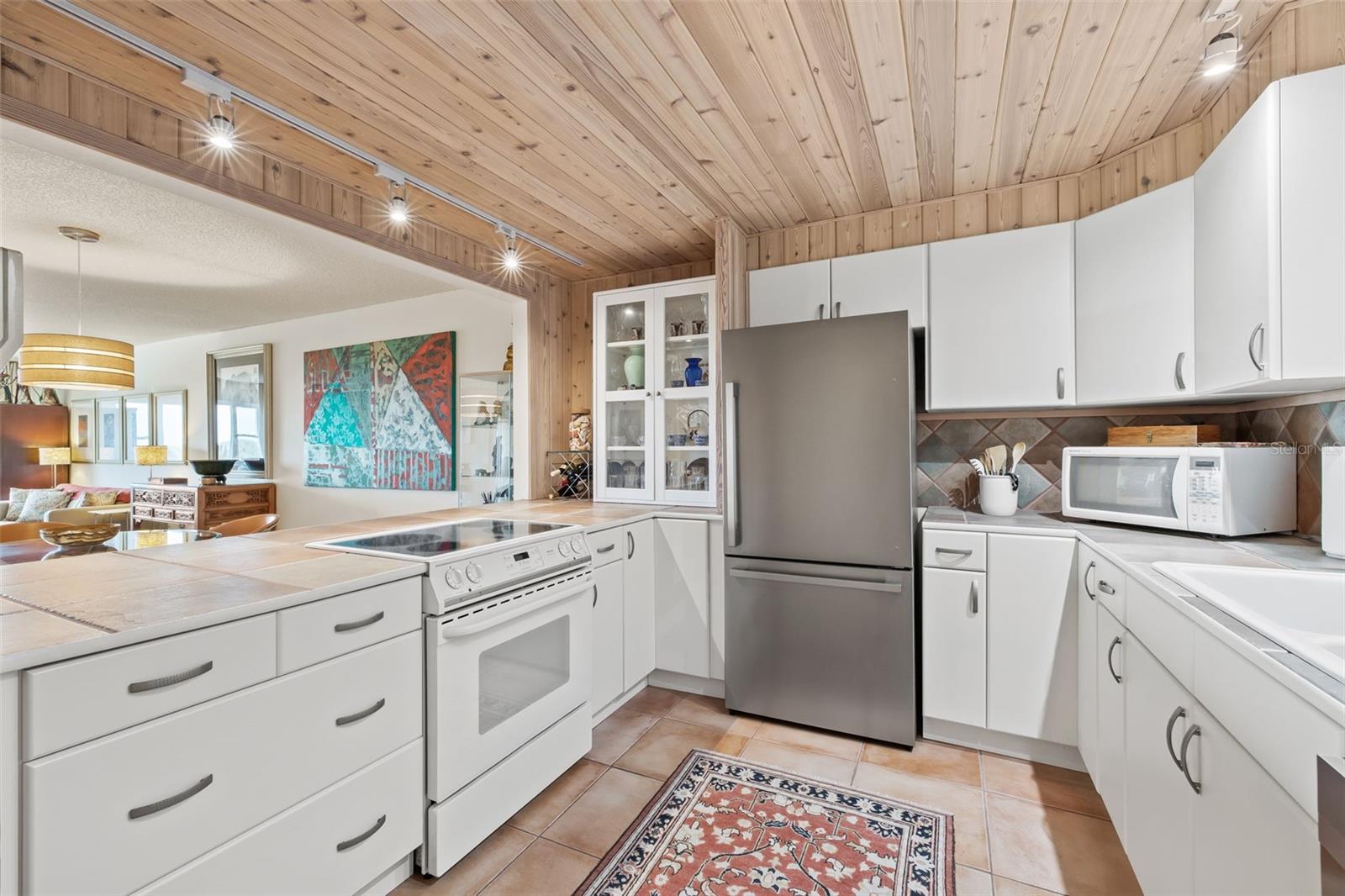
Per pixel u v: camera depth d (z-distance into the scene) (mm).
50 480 7566
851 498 2398
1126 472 2186
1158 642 1340
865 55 1730
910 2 1516
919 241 2785
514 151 2260
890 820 1897
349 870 1447
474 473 4348
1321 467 1770
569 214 2865
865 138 2207
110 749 1031
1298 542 1875
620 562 2676
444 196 2582
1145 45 1696
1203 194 1889
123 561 1687
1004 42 1678
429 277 3016
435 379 4703
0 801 910
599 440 3395
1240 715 956
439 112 1979
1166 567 1467
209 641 1176
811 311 2836
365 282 4324
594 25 1582
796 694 2510
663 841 1808
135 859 1063
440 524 2467
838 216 2936
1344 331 1365
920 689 2484
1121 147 2297
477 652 1795
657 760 2285
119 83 1737
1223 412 2418
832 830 1851
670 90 1885
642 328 3316
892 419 2338
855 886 1616
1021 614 2236
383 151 2242
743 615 2604
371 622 1513
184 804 1135
